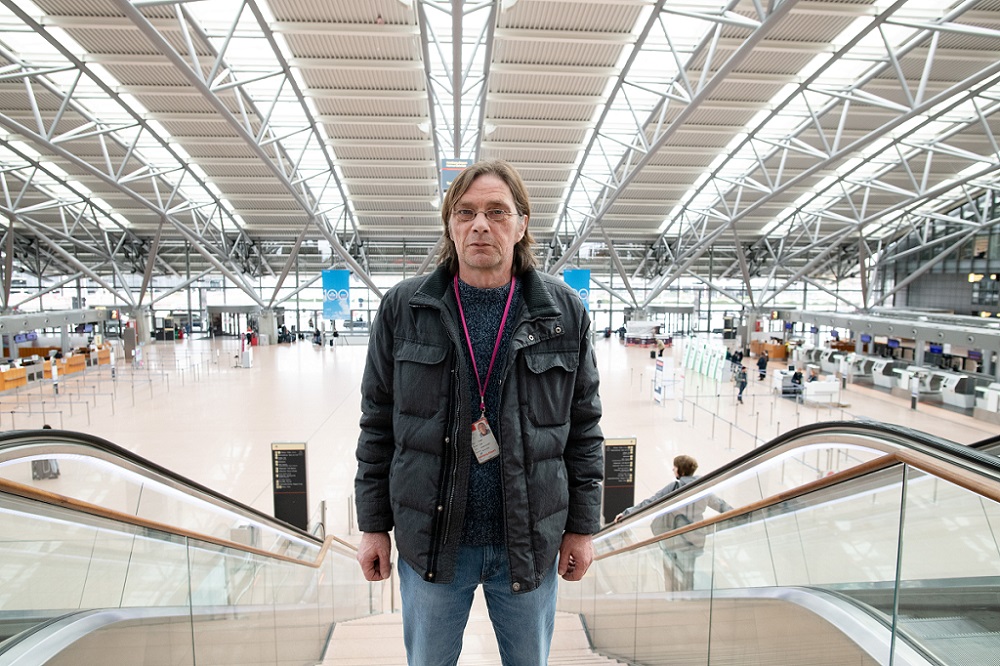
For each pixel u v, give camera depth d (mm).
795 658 3084
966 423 21344
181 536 3791
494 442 2104
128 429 19797
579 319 2250
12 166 26922
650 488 15070
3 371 26297
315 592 6570
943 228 39750
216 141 25875
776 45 18438
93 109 23156
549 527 2109
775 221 40062
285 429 19922
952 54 19406
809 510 3215
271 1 16172
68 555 2803
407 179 30359
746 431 19984
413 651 2232
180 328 47812
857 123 24828
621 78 19859
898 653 2416
